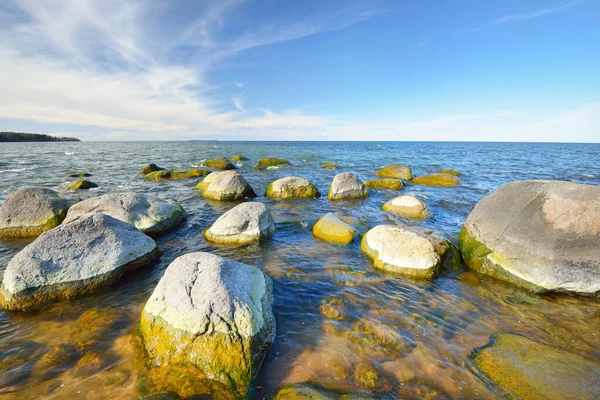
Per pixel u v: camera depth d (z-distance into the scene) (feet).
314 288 20.68
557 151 226.38
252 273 18.85
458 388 12.46
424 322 17.01
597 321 17.54
